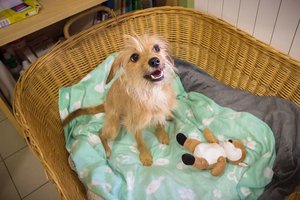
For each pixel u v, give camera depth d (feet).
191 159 3.73
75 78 4.98
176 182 3.70
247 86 4.56
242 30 4.31
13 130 5.80
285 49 4.21
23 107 3.67
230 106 4.43
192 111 4.65
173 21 4.97
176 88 4.96
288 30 3.96
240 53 4.39
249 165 3.76
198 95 4.78
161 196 3.59
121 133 4.54
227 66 4.71
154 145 4.31
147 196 3.61
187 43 5.12
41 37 5.80
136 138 4.19
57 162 3.63
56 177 2.94
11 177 5.01
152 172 3.85
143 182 3.76
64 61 4.71
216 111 4.48
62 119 4.59
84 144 4.08
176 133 4.34
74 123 4.63
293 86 3.92
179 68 5.16
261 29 4.34
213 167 3.71
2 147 5.50
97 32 4.83
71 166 4.03
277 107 4.00
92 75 4.95
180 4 5.60
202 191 3.59
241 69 4.51
